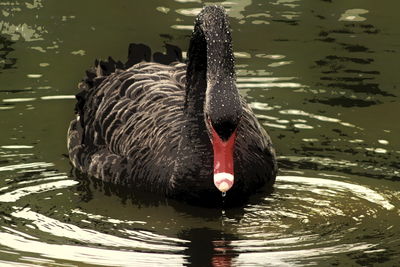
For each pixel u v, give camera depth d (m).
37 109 14.74
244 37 17.23
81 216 11.80
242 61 16.20
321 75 15.65
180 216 11.87
